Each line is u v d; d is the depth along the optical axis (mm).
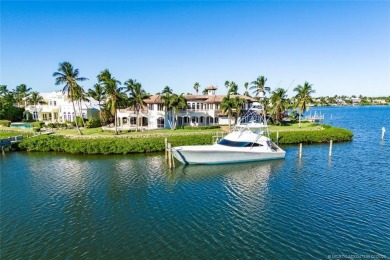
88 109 79750
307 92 73062
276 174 32156
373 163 37125
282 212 21578
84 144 44562
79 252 16562
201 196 25328
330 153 41531
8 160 40688
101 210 22438
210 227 19328
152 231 18875
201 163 36281
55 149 46531
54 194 26125
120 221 20453
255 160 37906
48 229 19375
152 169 34844
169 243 17328
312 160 39156
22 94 110438
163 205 23312
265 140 39281
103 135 52688
